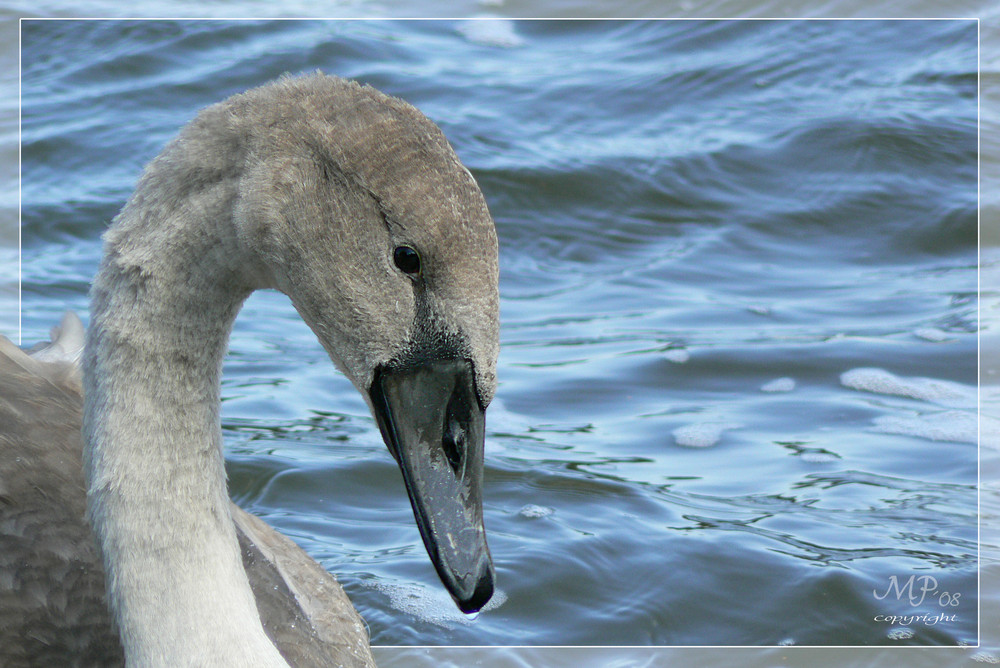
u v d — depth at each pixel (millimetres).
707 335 12672
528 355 12328
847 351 12367
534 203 14898
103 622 7152
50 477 7629
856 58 18391
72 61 17406
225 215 5656
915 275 13992
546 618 8805
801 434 11078
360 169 5406
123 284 5867
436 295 5449
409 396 5539
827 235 14750
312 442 11031
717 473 10523
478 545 5434
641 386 11820
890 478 10422
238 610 6258
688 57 18438
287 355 12633
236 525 8391
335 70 17266
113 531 6090
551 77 17812
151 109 16328
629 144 16156
